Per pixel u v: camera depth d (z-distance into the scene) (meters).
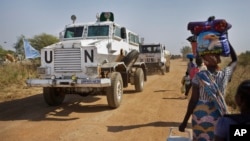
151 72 26.42
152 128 7.41
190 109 3.45
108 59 10.58
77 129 7.34
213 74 3.36
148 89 15.24
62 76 9.54
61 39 11.83
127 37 12.96
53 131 7.20
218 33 3.42
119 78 9.91
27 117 8.76
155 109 9.81
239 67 22.11
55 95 10.33
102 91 10.00
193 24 3.59
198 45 3.52
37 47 41.53
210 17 3.73
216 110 3.29
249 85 2.17
